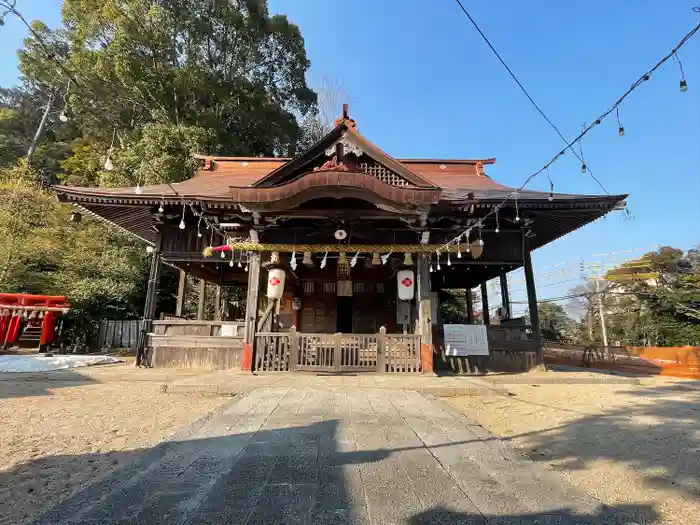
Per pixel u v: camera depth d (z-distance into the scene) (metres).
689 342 17.70
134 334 18.58
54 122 33.72
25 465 4.25
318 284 14.98
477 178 15.84
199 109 22.33
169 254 11.45
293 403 6.50
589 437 5.25
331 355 9.90
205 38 21.62
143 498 3.10
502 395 8.00
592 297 22.48
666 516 3.05
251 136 25.84
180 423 5.88
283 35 25.59
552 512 2.91
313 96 29.02
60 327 17.02
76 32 21.42
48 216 19.52
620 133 4.25
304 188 8.95
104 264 18.59
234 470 3.67
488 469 3.74
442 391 7.95
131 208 10.98
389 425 5.23
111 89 20.59
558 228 12.31
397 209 9.38
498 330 11.13
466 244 10.22
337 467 3.74
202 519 2.75
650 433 5.44
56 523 2.73
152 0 19.64
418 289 10.30
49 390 8.36
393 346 9.77
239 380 8.59
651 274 20.11
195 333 10.97
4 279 16.22
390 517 2.77
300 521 2.71
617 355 14.56
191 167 18.52
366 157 10.10
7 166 26.67
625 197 9.82
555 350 17.58
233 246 10.01
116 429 5.57
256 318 9.98
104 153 22.98
